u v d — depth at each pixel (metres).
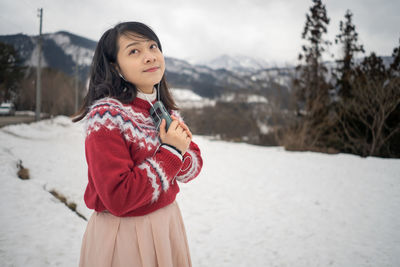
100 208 0.83
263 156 10.25
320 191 5.47
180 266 0.97
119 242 0.82
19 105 33.38
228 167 7.94
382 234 3.46
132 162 0.74
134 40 0.80
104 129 0.71
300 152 11.34
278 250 3.05
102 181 0.68
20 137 10.02
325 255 2.93
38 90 17.80
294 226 3.74
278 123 14.66
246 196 5.13
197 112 20.88
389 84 10.30
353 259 2.83
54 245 2.68
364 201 4.82
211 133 20.05
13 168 5.12
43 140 10.40
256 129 16.19
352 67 13.04
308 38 13.98
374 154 10.27
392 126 10.37
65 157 7.40
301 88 13.53
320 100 12.75
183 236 1.04
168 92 1.15
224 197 5.04
